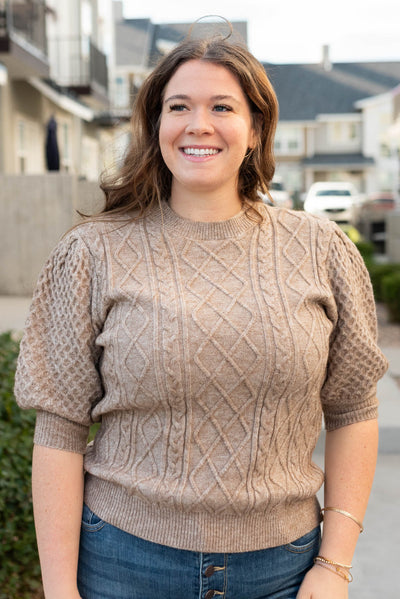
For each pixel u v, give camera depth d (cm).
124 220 177
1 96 1477
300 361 164
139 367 161
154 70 176
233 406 163
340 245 180
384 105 4366
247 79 171
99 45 2472
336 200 2423
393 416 518
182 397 161
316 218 184
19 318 889
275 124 182
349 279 178
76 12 2119
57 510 170
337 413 186
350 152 4475
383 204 2419
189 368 160
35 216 1121
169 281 167
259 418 164
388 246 1512
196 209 174
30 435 340
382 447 498
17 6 1485
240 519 165
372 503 422
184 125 169
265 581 168
